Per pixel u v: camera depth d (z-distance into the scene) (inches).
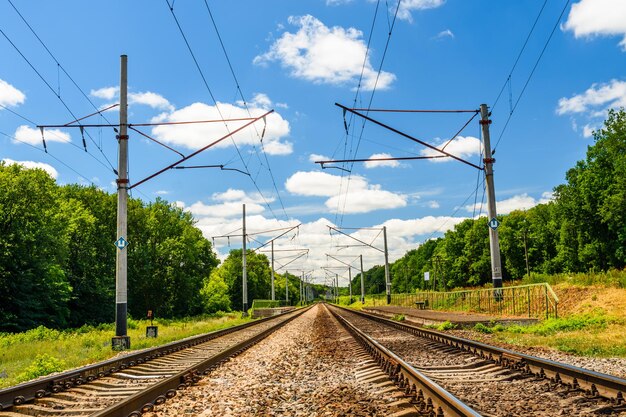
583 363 440.8
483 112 1158.3
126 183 826.8
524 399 297.9
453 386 344.5
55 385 390.3
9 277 1660.9
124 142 828.6
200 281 3179.1
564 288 1157.7
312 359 559.5
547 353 510.9
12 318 1648.6
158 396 340.8
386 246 2625.5
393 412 279.7
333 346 695.7
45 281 1785.2
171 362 569.9
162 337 999.0
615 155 2608.3
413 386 340.5
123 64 841.5
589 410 264.2
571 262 2844.5
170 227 3065.9
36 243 1753.2
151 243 2886.3
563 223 2871.6
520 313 1086.4
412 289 6732.3
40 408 321.7
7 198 1705.2
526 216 3836.1
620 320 768.9
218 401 333.7
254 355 620.7
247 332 1111.6
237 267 5413.4
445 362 474.0
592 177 2674.7
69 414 310.2
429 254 6565.0
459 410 244.2
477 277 4259.4
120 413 284.7
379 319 1289.4
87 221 2278.5
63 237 1939.0
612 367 418.6
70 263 2228.1
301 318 1780.3
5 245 1615.4
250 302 5433.1
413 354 550.6
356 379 406.3
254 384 398.9
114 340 783.7
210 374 451.5
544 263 3459.6
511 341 650.8
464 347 559.2
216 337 971.3
